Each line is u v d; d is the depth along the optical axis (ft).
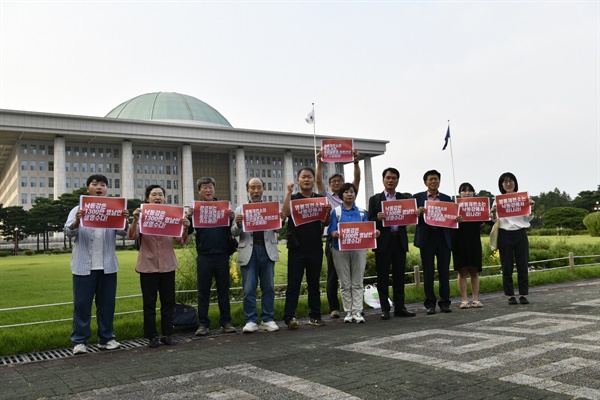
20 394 14.37
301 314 28.84
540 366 14.56
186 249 36.35
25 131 249.55
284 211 25.04
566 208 207.31
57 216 197.47
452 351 16.98
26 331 23.88
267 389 13.61
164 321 21.77
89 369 17.25
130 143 281.54
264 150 334.03
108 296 21.21
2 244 233.55
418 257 46.16
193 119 338.13
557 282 42.37
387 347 18.17
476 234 28.35
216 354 18.69
